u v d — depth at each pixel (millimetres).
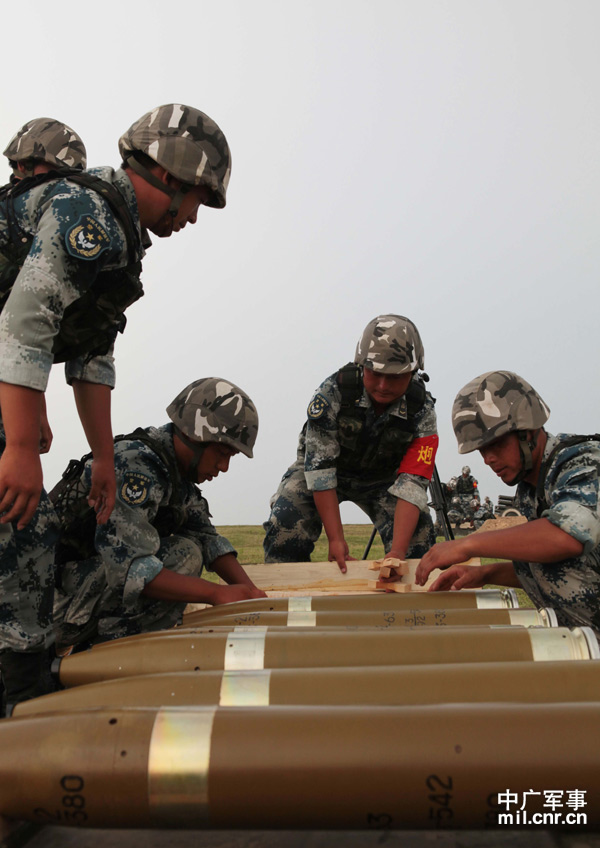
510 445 3020
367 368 3967
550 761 1157
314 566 4043
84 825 1211
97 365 2777
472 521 18422
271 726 1211
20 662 2270
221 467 3246
